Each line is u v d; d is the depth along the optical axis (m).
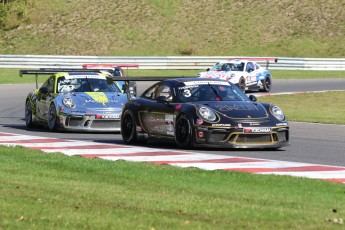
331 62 142.50
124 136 47.78
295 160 38.84
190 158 39.03
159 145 46.03
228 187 28.33
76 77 58.81
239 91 46.09
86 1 173.12
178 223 21.08
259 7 173.62
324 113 73.62
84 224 20.84
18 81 116.12
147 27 164.25
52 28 162.50
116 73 75.25
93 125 54.81
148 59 141.38
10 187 27.48
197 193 26.75
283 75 131.50
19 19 165.38
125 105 47.88
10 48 156.00
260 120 42.69
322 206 24.78
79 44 156.88
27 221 21.27
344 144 46.75
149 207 23.67
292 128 57.84
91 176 30.64
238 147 42.25
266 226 21.00
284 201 25.52
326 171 34.62
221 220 21.70
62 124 54.84
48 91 57.94
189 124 42.66
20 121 65.38
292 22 168.00
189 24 167.00
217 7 173.62
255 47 159.12
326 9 172.00
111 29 162.62
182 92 45.00
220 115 42.56
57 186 27.78
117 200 24.86
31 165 33.75
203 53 156.50
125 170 32.38
